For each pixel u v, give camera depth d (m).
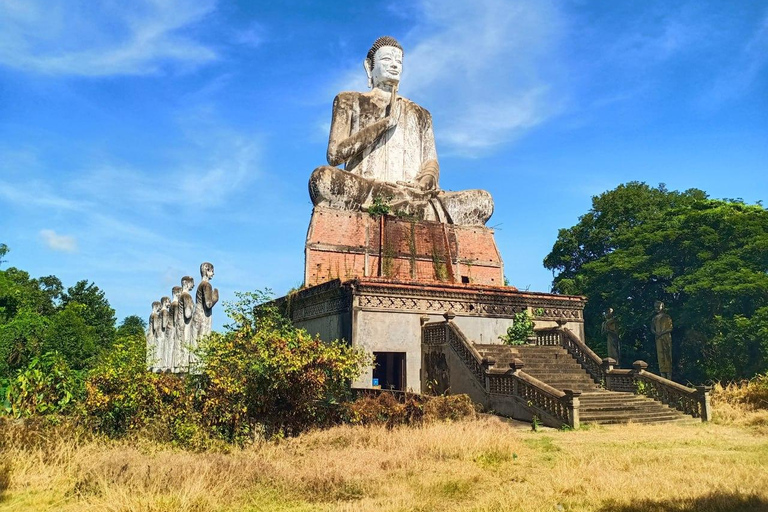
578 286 42.19
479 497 7.95
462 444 10.71
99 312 57.84
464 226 26.75
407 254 24.78
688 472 9.09
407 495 7.88
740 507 7.22
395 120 28.58
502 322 21.61
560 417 15.01
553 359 19.91
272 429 12.01
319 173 24.45
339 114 28.03
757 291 31.41
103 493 7.90
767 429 14.47
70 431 10.54
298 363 12.19
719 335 32.06
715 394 20.12
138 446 10.43
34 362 12.56
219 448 10.89
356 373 13.53
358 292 19.06
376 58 29.34
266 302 21.11
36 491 8.19
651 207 44.06
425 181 27.83
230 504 7.68
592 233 45.66
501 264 27.02
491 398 16.92
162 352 29.28
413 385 19.39
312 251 23.39
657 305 32.38
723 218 34.59
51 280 59.81
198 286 22.28
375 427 12.13
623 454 10.73
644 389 18.59
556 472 9.20
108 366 12.32
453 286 20.75
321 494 8.09
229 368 12.28
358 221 24.59
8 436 9.85
